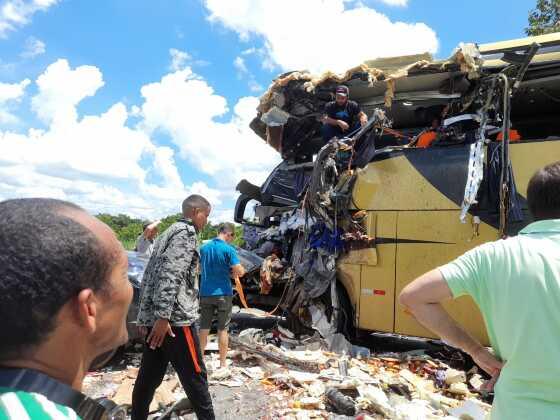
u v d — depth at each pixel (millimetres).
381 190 6234
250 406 4496
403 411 4180
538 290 1521
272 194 9141
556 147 5207
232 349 6211
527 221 5172
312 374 5246
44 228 926
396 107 7973
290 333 6879
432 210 5836
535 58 5883
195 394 3521
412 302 1739
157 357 3598
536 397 1477
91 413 938
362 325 6258
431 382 5086
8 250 884
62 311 917
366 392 4488
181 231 3586
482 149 5461
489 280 1627
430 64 6336
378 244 6168
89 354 1032
